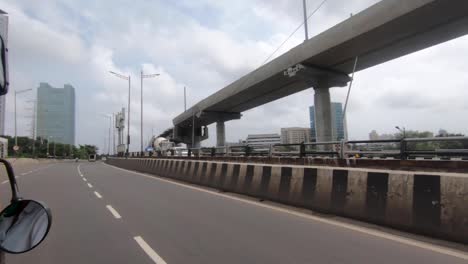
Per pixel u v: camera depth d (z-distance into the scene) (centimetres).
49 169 4056
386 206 789
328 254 610
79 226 863
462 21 2667
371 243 672
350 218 881
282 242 691
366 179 852
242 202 1206
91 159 10388
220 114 6938
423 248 632
